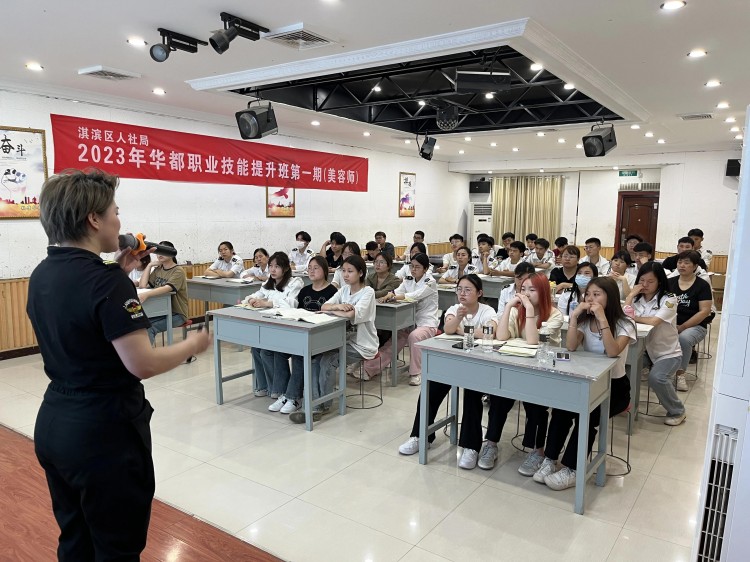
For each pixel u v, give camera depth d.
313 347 3.47
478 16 3.32
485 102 6.82
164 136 6.37
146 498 1.47
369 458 3.13
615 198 10.80
